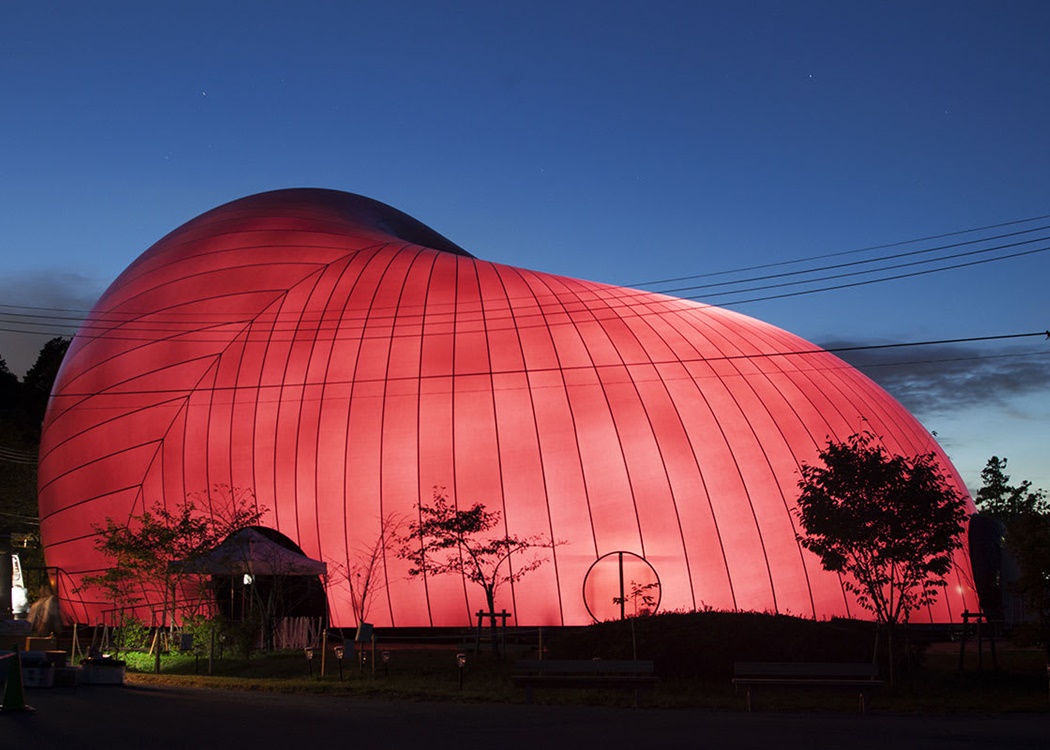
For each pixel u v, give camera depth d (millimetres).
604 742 13445
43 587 42188
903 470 22938
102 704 17922
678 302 39719
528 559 31469
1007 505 56125
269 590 34125
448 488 32438
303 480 33750
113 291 44469
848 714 17375
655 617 24484
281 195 49250
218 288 39688
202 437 35500
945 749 12906
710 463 32500
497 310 36562
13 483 59875
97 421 38125
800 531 31891
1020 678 23344
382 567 32375
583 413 33125
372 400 34281
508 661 26328
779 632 23219
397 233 49406
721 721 16062
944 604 34000
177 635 30875
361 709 17625
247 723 15391
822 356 39875
